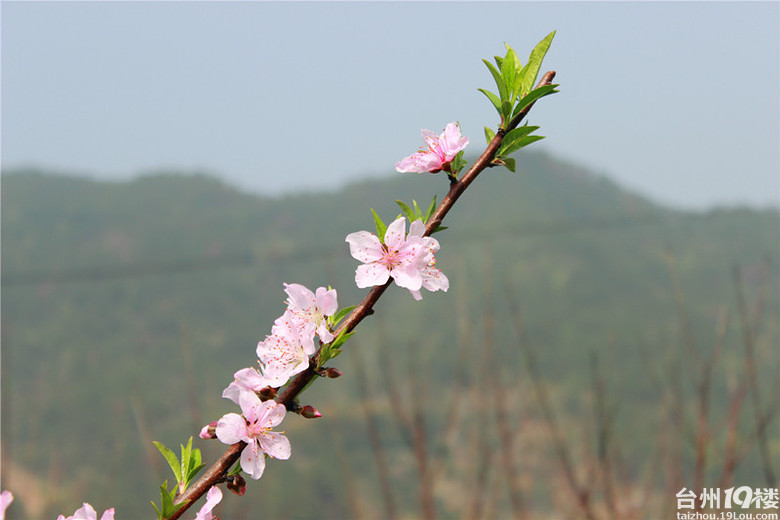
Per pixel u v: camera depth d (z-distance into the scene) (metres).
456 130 1.65
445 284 1.54
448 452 5.51
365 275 1.52
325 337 1.44
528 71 1.60
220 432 1.40
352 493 5.67
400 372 39.75
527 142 1.58
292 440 32.59
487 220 79.81
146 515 24.44
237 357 60.81
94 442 37.94
